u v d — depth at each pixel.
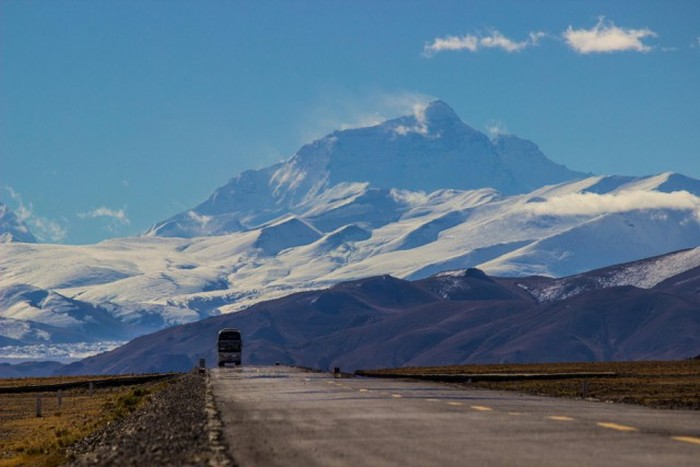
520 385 194.88
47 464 88.44
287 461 64.06
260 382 199.62
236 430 86.94
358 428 85.88
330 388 164.25
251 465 62.41
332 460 63.97
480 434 78.12
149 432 94.50
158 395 182.88
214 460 65.25
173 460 67.06
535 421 89.69
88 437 115.31
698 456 62.44
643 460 60.75
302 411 108.69
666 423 86.94
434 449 68.62
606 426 83.75
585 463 59.75
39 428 161.75
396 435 78.88
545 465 59.25
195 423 98.00
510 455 64.25
